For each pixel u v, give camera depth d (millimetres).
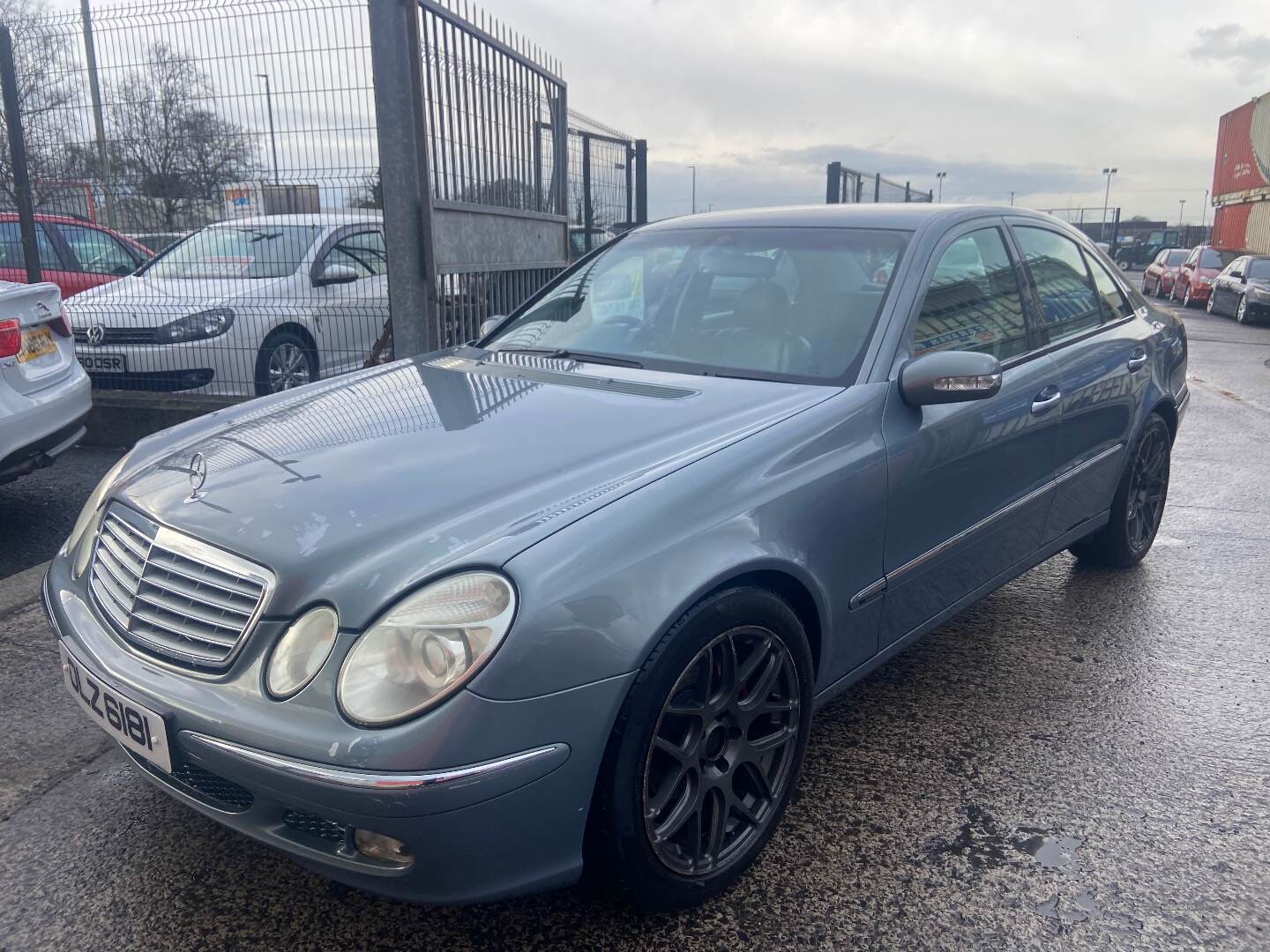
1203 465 6586
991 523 3129
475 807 1784
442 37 5816
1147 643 3670
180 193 6355
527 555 1885
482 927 2189
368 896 2297
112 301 6738
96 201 6676
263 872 2379
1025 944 2129
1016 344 3322
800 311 2986
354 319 7199
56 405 4695
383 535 1987
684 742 2117
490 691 1779
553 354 3193
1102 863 2398
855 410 2578
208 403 6469
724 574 2080
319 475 2260
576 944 2135
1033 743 2961
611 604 1911
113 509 2416
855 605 2576
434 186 5816
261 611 1931
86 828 2539
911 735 3006
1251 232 27391
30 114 6699
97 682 2098
